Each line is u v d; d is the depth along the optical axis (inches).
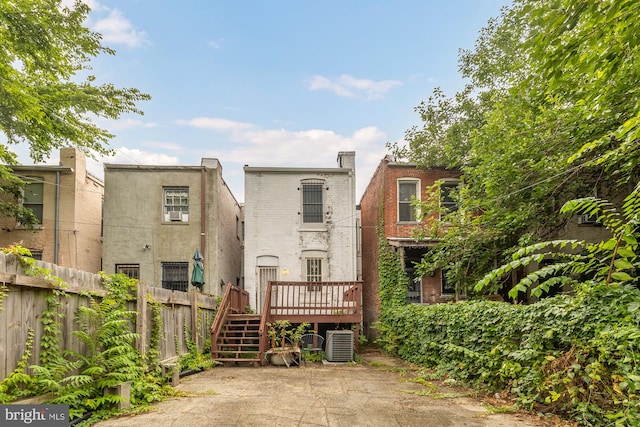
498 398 251.4
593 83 266.2
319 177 643.5
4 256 167.9
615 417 161.9
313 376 355.9
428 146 595.5
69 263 576.1
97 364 220.2
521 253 171.9
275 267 623.2
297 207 634.2
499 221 383.2
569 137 320.8
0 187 524.4
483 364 280.1
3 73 443.5
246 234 624.1
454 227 413.7
